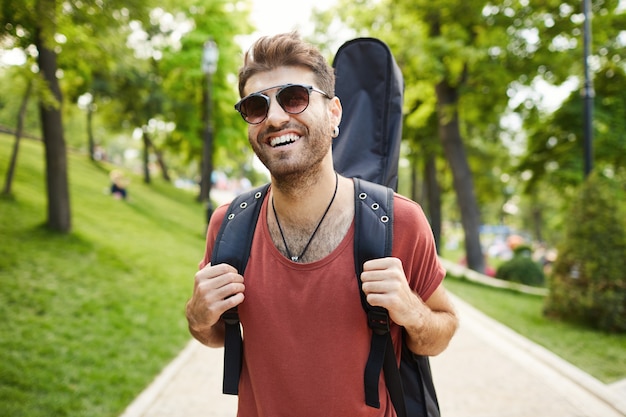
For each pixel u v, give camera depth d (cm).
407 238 128
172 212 1742
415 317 118
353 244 124
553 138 1404
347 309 120
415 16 1331
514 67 1296
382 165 184
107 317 571
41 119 860
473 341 579
